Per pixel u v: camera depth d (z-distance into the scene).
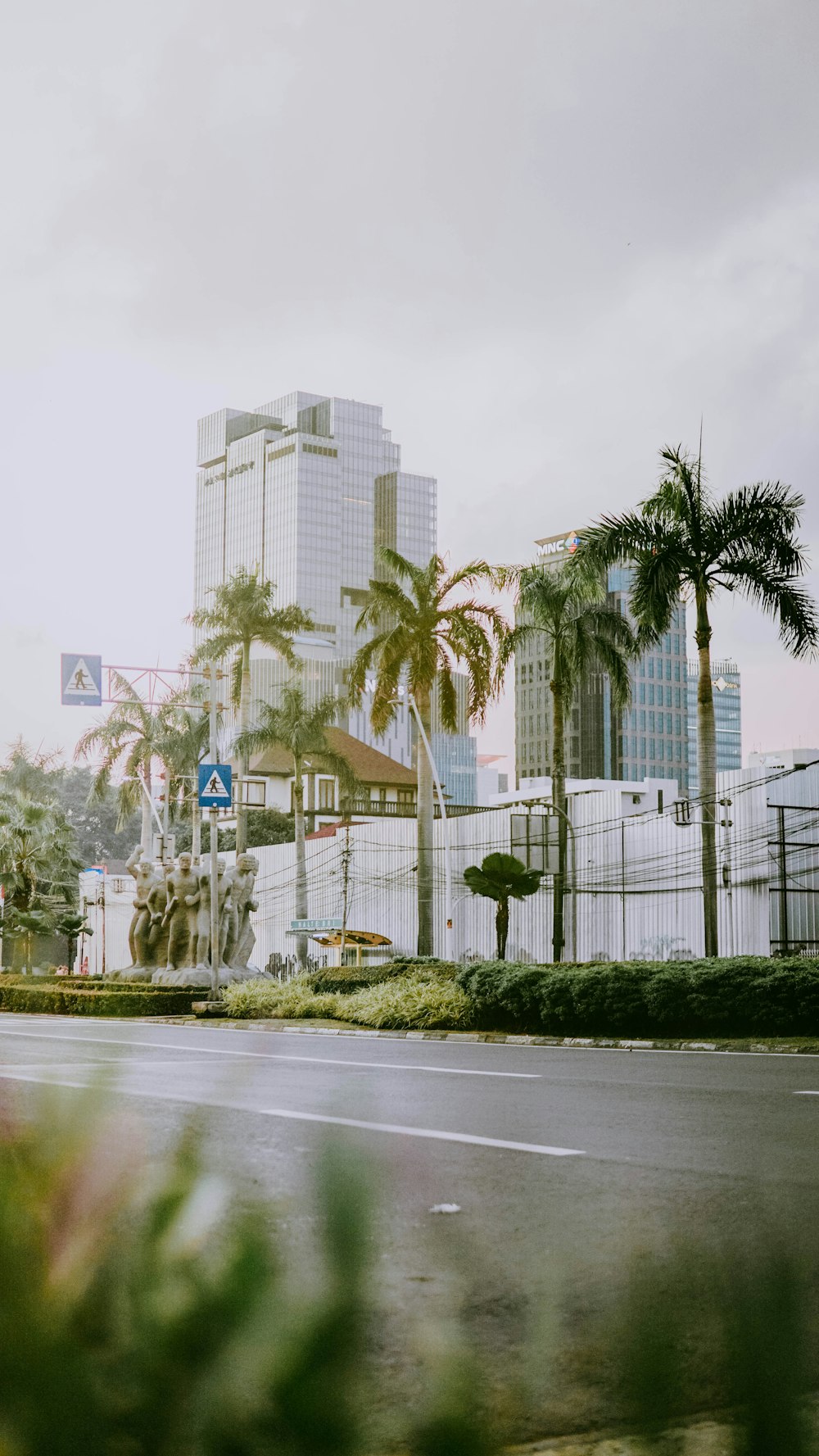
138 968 43.69
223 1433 1.79
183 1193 2.08
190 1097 12.43
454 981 28.36
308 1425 1.79
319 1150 2.12
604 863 49.03
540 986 24.67
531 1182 7.89
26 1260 1.90
